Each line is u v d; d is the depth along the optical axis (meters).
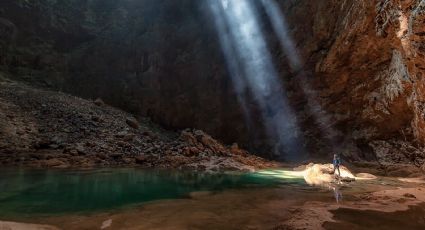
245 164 21.09
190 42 30.77
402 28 10.90
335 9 18.97
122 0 34.81
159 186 11.59
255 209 7.64
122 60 32.62
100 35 33.66
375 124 21.02
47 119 21.69
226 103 29.00
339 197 9.45
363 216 6.93
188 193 10.18
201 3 30.42
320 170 15.62
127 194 9.91
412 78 11.92
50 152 17.55
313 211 7.30
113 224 6.21
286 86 25.19
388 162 19.91
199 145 23.80
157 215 6.97
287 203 8.43
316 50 21.72
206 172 16.75
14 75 28.19
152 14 33.38
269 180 13.96
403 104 17.27
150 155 19.78
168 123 30.53
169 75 31.11
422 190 10.74
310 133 25.03
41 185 10.96
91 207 7.91
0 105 20.81
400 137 20.02
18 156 16.33
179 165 18.58
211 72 29.48
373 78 19.48
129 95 31.53
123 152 19.91
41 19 31.02
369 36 16.66
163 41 31.84
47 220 6.55
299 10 21.92
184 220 6.51
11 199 8.81
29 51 29.95
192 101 30.02
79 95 30.83
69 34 32.72
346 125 23.14
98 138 21.00
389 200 8.84
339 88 21.80
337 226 6.12
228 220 6.54
